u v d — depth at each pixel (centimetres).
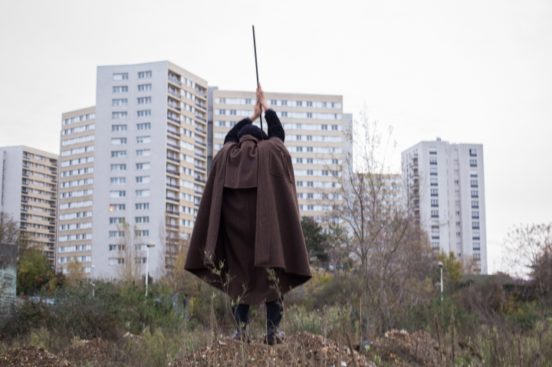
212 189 617
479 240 10894
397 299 1417
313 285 3053
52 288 3991
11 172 12619
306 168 10500
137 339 1243
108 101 9500
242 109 10425
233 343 616
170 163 9488
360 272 1488
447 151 10950
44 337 1219
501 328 797
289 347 593
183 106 9738
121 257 6731
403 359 762
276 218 589
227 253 612
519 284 2756
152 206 9244
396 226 1831
